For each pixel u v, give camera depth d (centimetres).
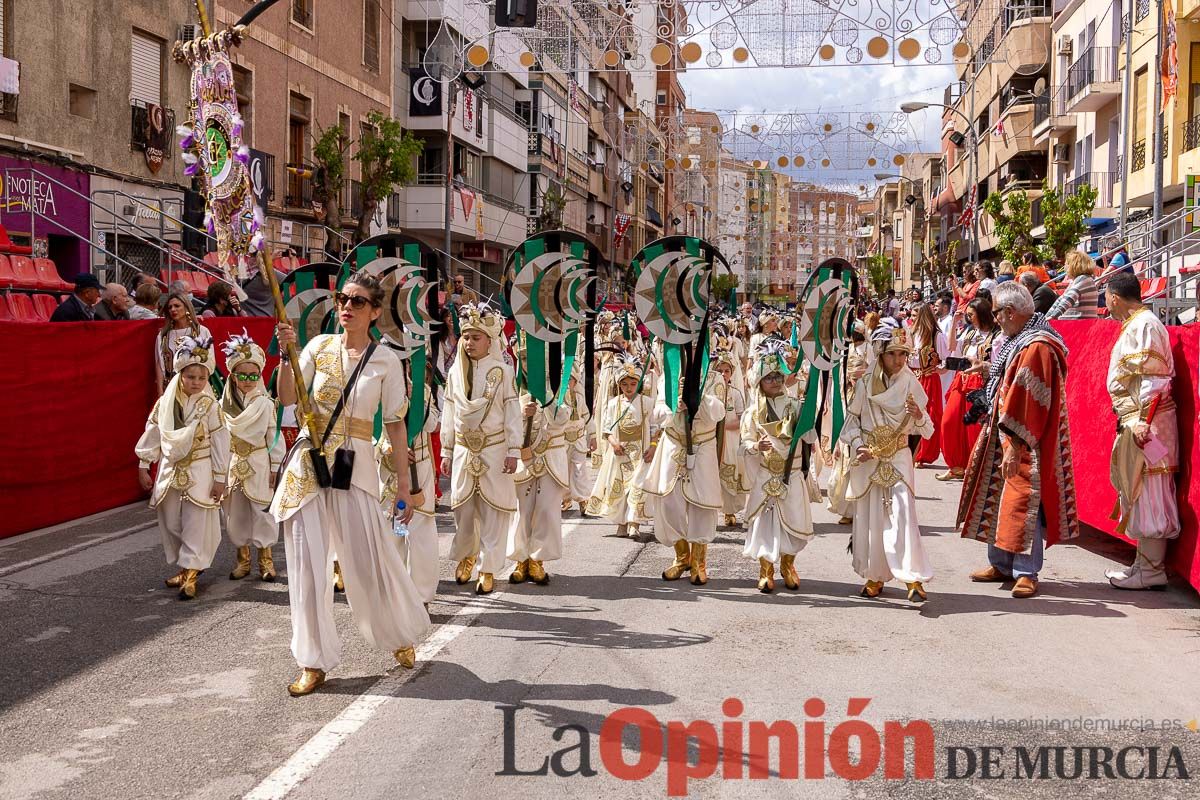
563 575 846
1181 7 2506
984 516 808
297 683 559
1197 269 1193
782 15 1761
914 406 751
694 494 809
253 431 809
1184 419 780
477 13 3422
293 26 2667
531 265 803
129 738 495
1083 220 2748
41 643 647
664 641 655
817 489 1164
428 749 480
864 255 11325
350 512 569
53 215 1830
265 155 2456
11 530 977
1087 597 779
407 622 586
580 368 884
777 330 1467
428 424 774
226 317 1272
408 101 3519
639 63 2219
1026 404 775
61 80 1878
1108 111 3186
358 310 570
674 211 7719
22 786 444
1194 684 579
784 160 3469
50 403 1027
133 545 938
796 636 668
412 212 3575
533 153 4788
